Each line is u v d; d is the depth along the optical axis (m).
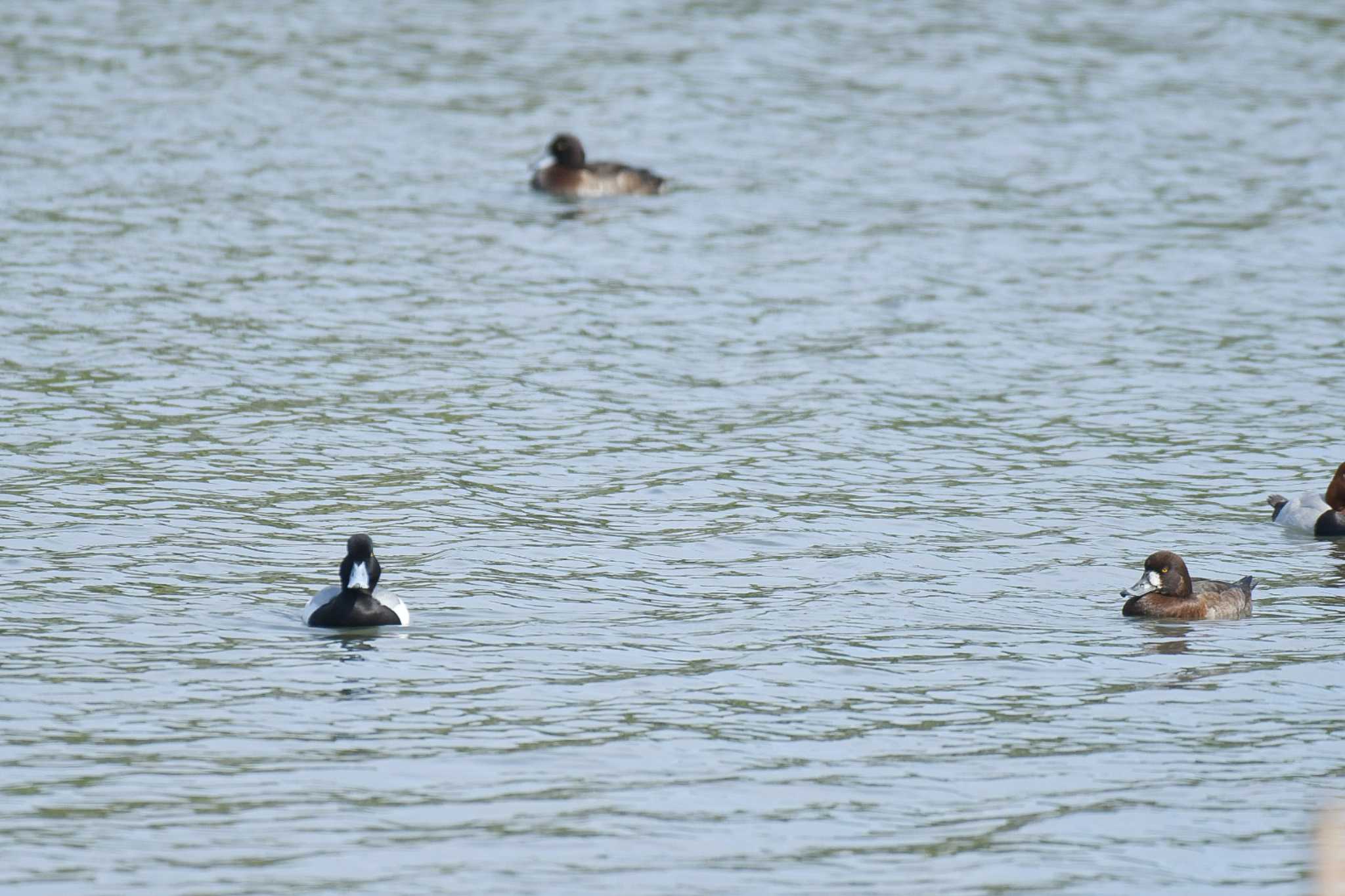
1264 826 14.84
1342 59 55.25
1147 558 21.89
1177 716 17.23
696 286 35.03
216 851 14.09
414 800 15.09
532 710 17.09
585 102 49.75
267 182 41.31
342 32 56.31
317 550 21.73
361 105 48.56
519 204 41.00
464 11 59.50
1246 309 33.66
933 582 21.11
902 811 15.09
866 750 16.33
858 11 60.31
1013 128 47.69
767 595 20.59
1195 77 53.00
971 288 35.00
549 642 18.94
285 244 36.72
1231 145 46.34
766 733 16.64
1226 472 25.44
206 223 37.84
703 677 18.05
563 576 21.09
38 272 33.75
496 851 14.18
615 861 14.05
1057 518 23.50
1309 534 23.06
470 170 43.62
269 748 16.05
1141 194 42.03
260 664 18.06
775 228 39.38
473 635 19.09
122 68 50.66
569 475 24.84
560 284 34.94
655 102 49.94
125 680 17.55
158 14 57.25
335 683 17.64
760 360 30.48
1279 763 16.11
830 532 22.80
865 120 48.44
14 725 16.41
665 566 21.48
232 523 22.59
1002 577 21.34
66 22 55.56
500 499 23.80
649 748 16.27
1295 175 43.69
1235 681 18.16
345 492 23.89
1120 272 36.16
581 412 27.61
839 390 28.95
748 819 14.84
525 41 56.09
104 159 42.06
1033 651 18.94
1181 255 37.28
